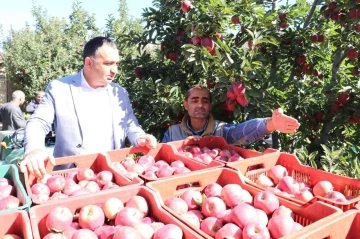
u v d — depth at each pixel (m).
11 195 1.70
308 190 1.94
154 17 3.95
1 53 18.73
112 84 2.98
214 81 3.43
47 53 15.32
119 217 1.45
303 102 3.86
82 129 2.70
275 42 3.14
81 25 16.22
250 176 2.14
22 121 7.22
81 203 1.52
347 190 1.92
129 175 1.96
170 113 3.85
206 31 2.99
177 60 3.95
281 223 1.33
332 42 4.21
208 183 1.89
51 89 2.70
